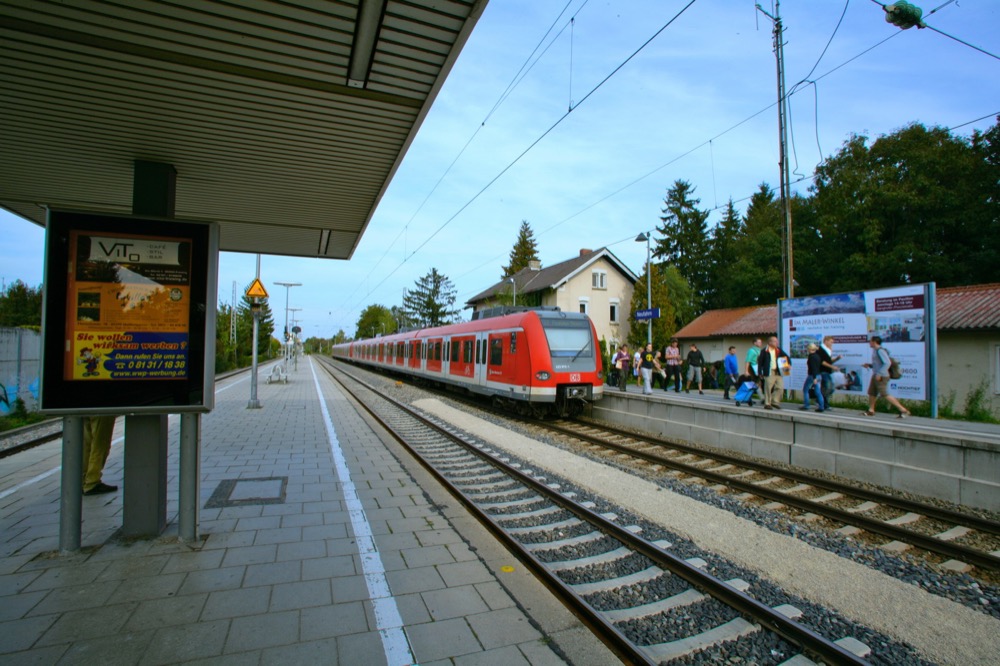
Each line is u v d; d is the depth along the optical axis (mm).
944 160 26406
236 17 3650
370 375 36531
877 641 3521
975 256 25500
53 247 4195
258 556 4387
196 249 4535
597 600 3971
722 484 7793
